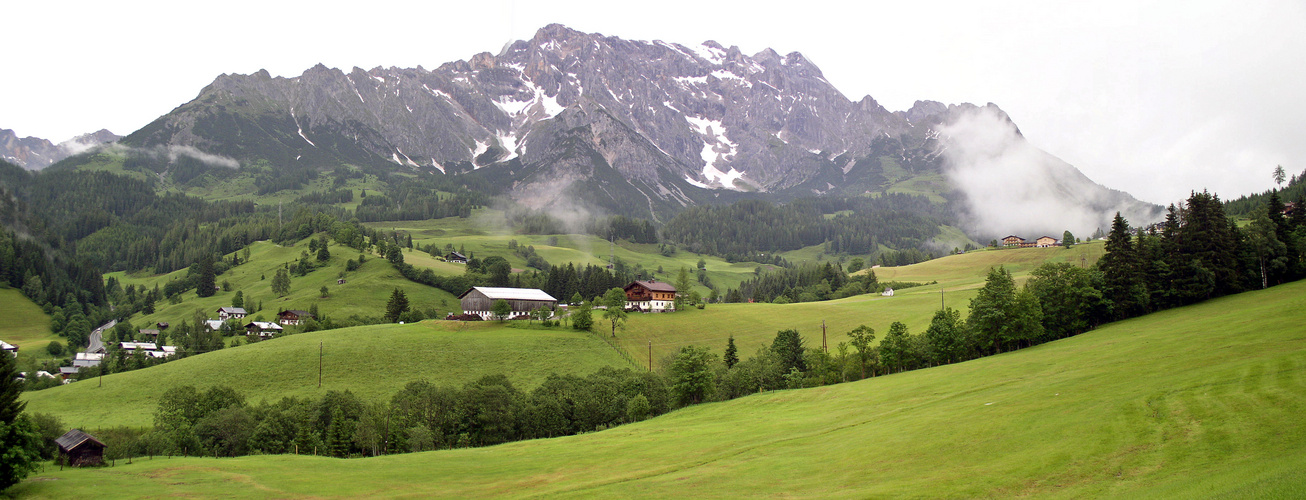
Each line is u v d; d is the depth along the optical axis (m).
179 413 119.56
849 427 78.88
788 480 61.06
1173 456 49.31
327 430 116.31
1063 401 68.44
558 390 136.00
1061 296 136.88
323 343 166.62
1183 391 61.88
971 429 65.44
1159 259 139.88
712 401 134.62
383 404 130.00
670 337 187.50
